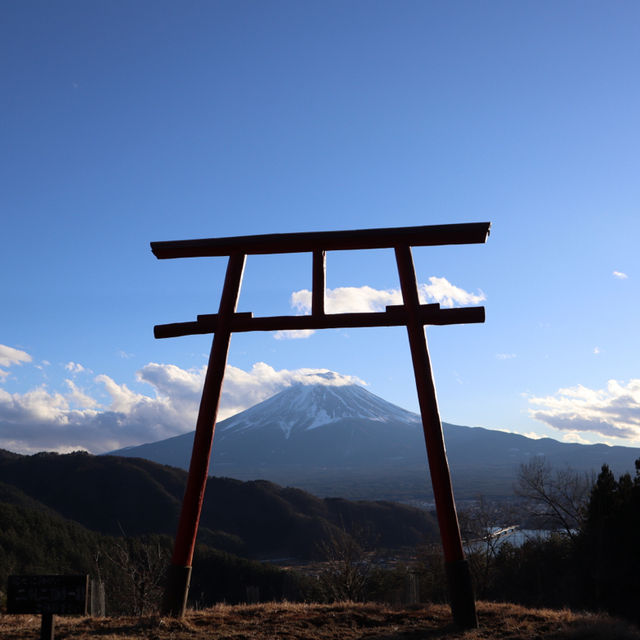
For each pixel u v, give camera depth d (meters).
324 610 12.97
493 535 29.88
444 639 10.41
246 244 13.41
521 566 28.89
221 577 51.06
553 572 26.56
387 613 12.55
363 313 12.85
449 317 12.54
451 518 11.55
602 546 22.61
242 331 13.06
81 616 12.82
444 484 11.65
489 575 28.70
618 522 22.72
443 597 27.16
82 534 54.91
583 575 23.55
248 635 10.65
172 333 13.27
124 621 11.89
